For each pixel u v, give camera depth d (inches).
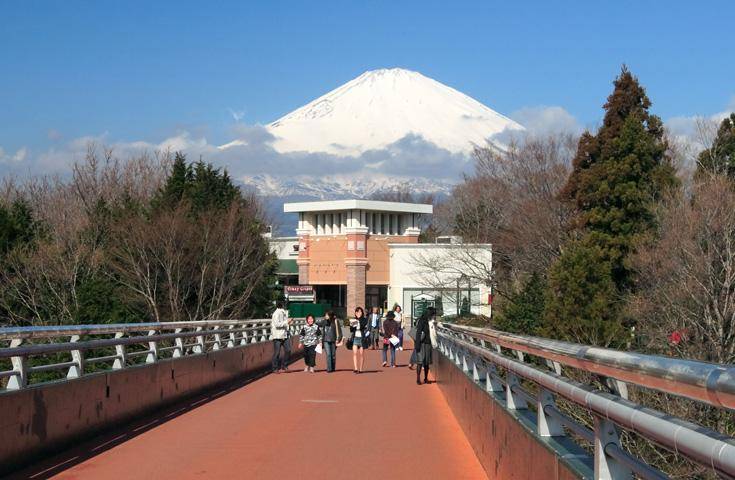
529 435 262.4
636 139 1684.3
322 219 3221.0
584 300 1167.6
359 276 3078.2
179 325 714.2
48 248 1465.3
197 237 1702.8
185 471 408.8
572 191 1834.4
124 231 1624.0
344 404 723.4
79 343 471.2
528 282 1665.8
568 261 1189.7
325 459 447.5
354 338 1133.7
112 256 1635.1
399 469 420.2
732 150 1530.5
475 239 2333.9
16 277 1435.8
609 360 159.5
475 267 2160.4
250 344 1060.5
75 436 458.3
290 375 1087.0
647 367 135.0
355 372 1125.1
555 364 239.6
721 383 106.8
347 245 3095.5
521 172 2135.8
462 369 604.1
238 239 1807.3
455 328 668.1
